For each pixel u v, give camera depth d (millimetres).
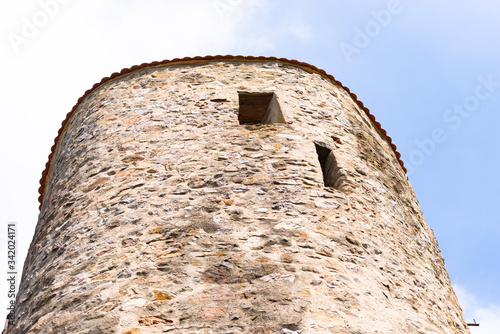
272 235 6141
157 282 5629
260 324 5199
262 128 7699
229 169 6973
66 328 5457
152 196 6695
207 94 8320
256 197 6617
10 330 6500
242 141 7430
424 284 6887
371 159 8281
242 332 5133
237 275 5680
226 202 6523
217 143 7395
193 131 7637
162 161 7211
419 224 8211
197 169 7004
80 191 7266
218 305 5387
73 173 7727
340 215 6645
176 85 8570
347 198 6977
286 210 6484
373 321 5527
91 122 8430
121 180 7066
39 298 6180
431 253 7898
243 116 8789
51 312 5797
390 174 8500
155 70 8961
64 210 7211
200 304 5395
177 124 7785
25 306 6453
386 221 7289
